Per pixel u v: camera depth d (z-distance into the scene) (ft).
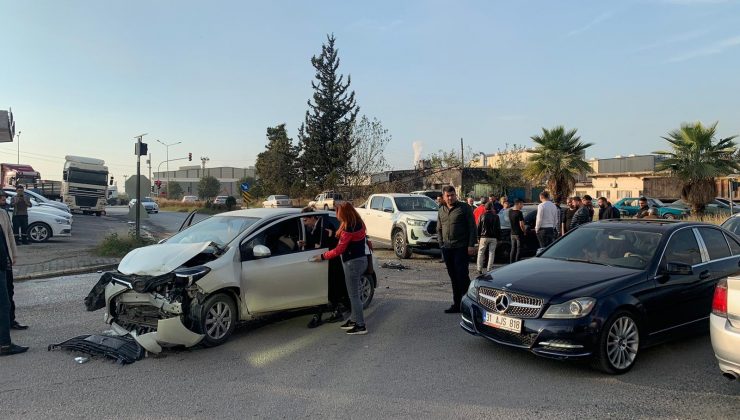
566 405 14.93
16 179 112.57
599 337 16.78
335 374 17.46
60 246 52.65
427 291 32.17
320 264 23.68
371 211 53.67
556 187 91.81
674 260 19.60
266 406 14.82
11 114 63.05
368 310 26.94
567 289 17.56
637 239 20.52
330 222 24.93
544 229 38.88
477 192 125.08
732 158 77.56
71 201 113.09
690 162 76.69
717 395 15.71
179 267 19.75
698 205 77.30
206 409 14.61
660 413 14.42
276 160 192.13
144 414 14.25
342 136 164.45
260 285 21.58
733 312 14.57
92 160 116.67
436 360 18.93
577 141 92.48
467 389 16.12
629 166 156.15
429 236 46.14
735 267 21.31
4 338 19.13
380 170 124.67
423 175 138.62
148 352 19.38
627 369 17.56
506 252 45.88
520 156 131.95
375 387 16.29
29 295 30.19
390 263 43.60
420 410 14.55
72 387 16.20
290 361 18.81
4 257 19.29
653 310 18.24
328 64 168.04
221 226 23.48
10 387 16.17
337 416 14.15
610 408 14.73
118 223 95.14
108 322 21.38
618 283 17.90
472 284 20.35
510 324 17.81
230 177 465.47
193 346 20.30
